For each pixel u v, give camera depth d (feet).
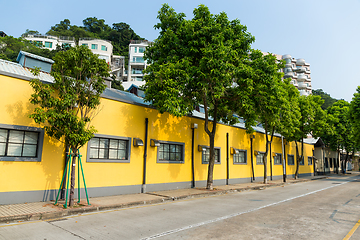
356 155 216.74
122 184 40.70
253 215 28.09
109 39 306.35
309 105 91.20
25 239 18.51
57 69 30.81
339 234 20.57
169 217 26.76
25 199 30.40
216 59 39.75
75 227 22.17
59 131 30.12
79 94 31.07
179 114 39.40
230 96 49.57
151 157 45.83
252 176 74.43
